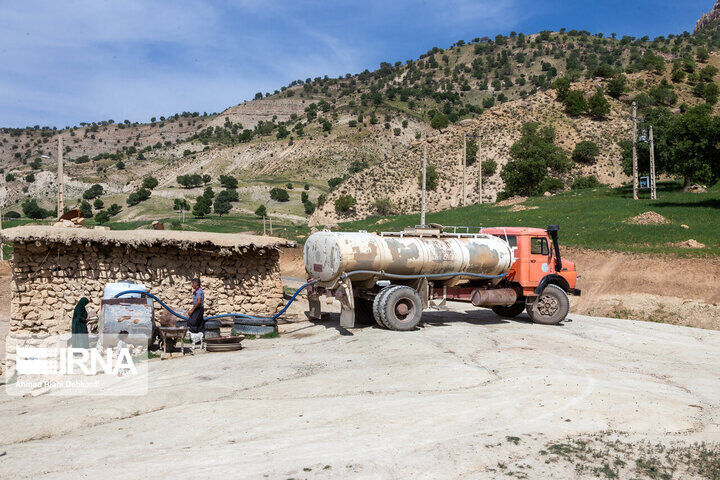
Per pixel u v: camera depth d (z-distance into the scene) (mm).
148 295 12641
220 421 7148
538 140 90688
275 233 79625
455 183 103438
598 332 15398
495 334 14367
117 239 14258
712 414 7695
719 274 24469
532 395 8359
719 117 48969
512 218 50969
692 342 14344
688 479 5426
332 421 7121
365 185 109000
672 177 84500
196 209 142750
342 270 14023
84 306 12234
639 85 143625
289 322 16734
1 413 7859
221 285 16094
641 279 26016
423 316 18375
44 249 13750
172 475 5285
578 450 6105
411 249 14656
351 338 13805
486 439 6391
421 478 5277
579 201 57969
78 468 5512
